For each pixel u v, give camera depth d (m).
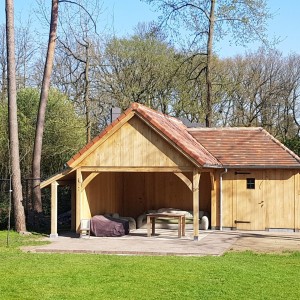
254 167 23.28
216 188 24.06
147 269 13.76
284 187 23.38
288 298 10.69
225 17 32.66
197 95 38.50
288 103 44.97
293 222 23.19
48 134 32.16
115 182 25.78
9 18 22.97
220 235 21.70
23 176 31.78
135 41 39.16
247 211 23.67
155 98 39.84
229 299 10.63
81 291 11.40
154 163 20.42
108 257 16.00
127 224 22.17
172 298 10.74
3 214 26.83
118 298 10.79
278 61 45.00
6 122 31.08
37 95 32.53
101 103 37.53
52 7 25.61
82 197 21.58
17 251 17.39
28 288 11.70
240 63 44.53
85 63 33.22
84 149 20.84
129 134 20.67
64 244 18.94
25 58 40.72
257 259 15.39
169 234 22.16
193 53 33.94
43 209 29.86
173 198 26.19
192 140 24.41
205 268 13.85
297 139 30.98
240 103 44.34
